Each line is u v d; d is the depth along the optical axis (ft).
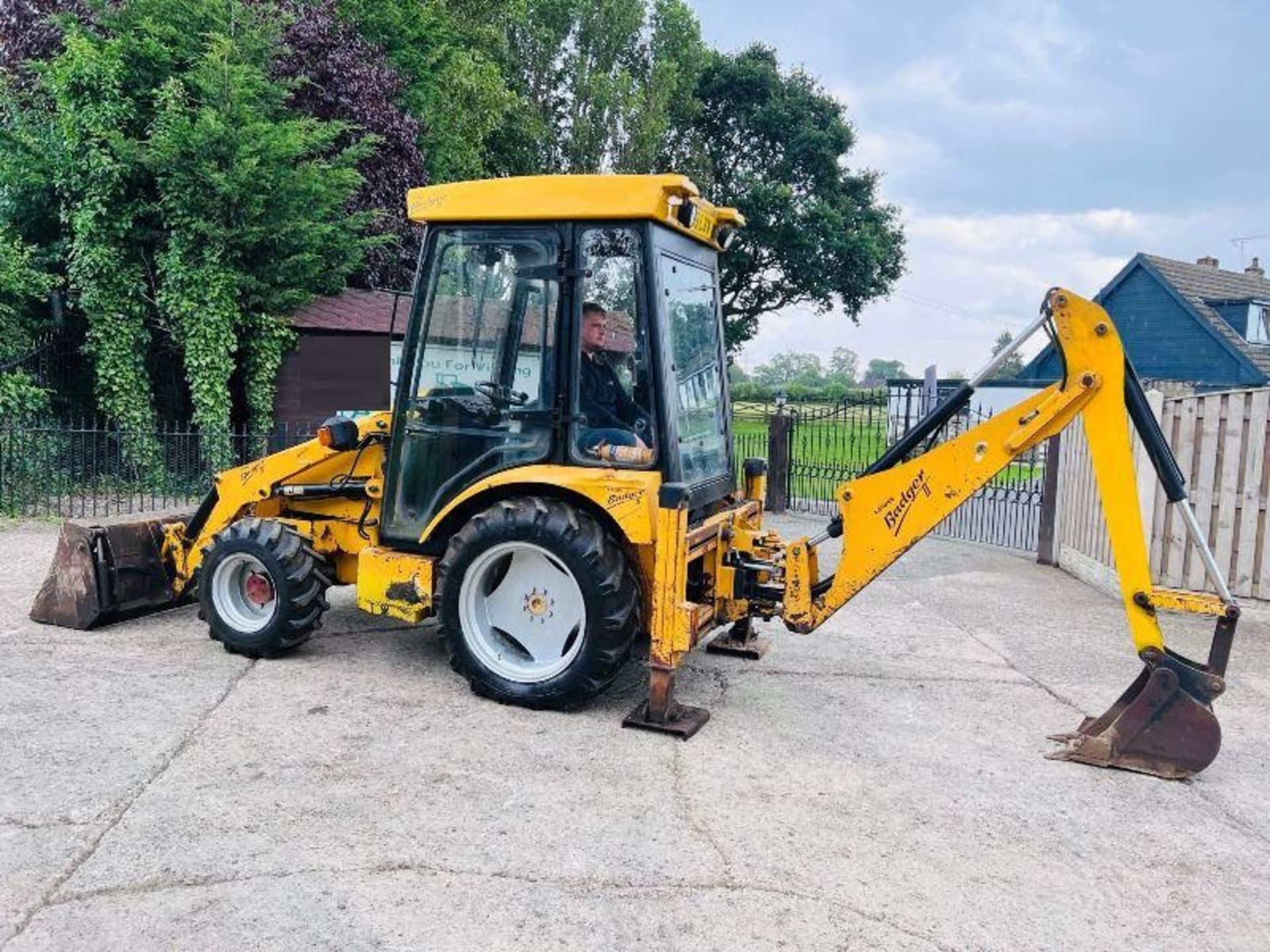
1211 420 24.98
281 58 45.96
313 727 14.65
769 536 18.19
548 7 93.81
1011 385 67.62
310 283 43.78
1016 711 16.88
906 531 15.51
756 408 47.42
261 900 9.98
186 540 19.93
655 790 12.91
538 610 15.93
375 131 49.83
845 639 21.21
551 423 15.72
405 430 16.85
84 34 39.45
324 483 19.10
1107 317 14.30
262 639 17.57
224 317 39.04
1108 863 11.56
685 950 9.42
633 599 15.28
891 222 122.42
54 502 35.81
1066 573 30.09
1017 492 37.29
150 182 38.99
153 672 16.94
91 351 39.50
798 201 114.01
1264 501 24.52
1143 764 14.26
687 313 16.75
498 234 15.90
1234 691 18.51
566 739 14.52
